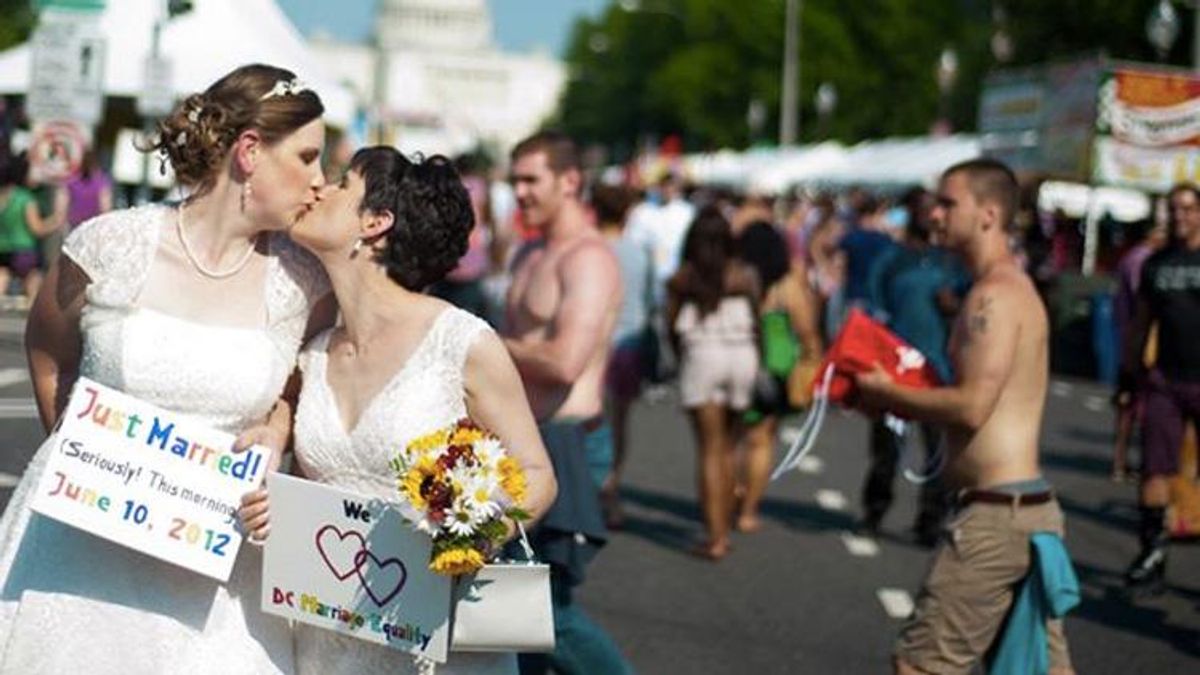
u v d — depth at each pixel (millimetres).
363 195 4641
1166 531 10680
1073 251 27922
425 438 4426
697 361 11445
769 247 11773
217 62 17203
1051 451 17562
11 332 17047
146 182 16375
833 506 13672
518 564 4500
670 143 48250
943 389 6320
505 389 4664
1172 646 9570
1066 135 25984
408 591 4500
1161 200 15703
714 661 8703
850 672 8625
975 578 6277
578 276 7090
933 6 104688
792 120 85000
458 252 4723
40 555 4633
